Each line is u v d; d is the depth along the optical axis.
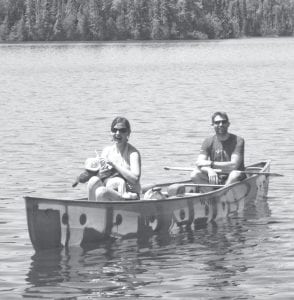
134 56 125.44
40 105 41.97
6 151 24.31
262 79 62.62
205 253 12.20
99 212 12.63
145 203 13.19
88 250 12.38
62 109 39.31
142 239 13.09
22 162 22.02
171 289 10.46
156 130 29.30
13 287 10.61
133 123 32.03
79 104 42.25
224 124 15.31
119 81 63.38
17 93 52.06
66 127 31.02
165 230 13.55
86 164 13.61
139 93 49.75
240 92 48.75
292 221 14.41
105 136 27.98
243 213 15.21
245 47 171.50
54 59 117.38
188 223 13.98
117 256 12.05
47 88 56.69
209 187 15.77
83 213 12.46
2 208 15.72
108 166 13.52
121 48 167.62
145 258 11.95
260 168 17.42
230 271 11.19
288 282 10.61
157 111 37.16
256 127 29.78
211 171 15.30
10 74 77.75
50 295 10.28
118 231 12.90
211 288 10.45
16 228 13.97
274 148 24.16
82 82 63.22
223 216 14.90
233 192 15.23
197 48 165.00
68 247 12.40
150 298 10.12
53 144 25.91
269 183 18.31
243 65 90.19
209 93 48.44
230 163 15.39
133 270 11.33
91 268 11.44
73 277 11.02
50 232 12.16
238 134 27.83
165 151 23.78
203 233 13.55
